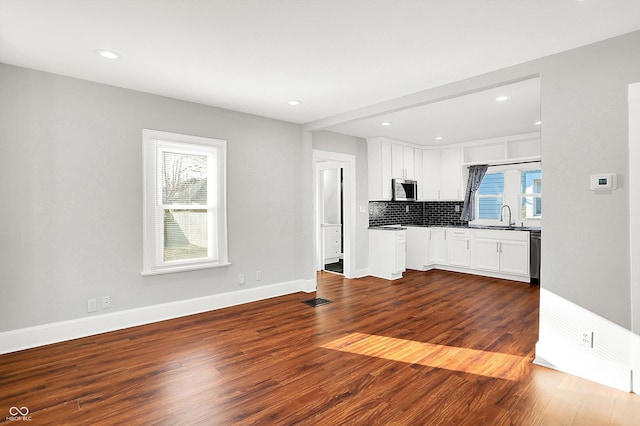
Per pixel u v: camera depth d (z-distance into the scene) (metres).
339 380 2.49
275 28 2.37
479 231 6.14
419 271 6.67
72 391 2.33
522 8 2.11
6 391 2.33
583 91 2.55
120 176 3.51
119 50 2.69
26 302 3.04
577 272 2.57
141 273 3.64
